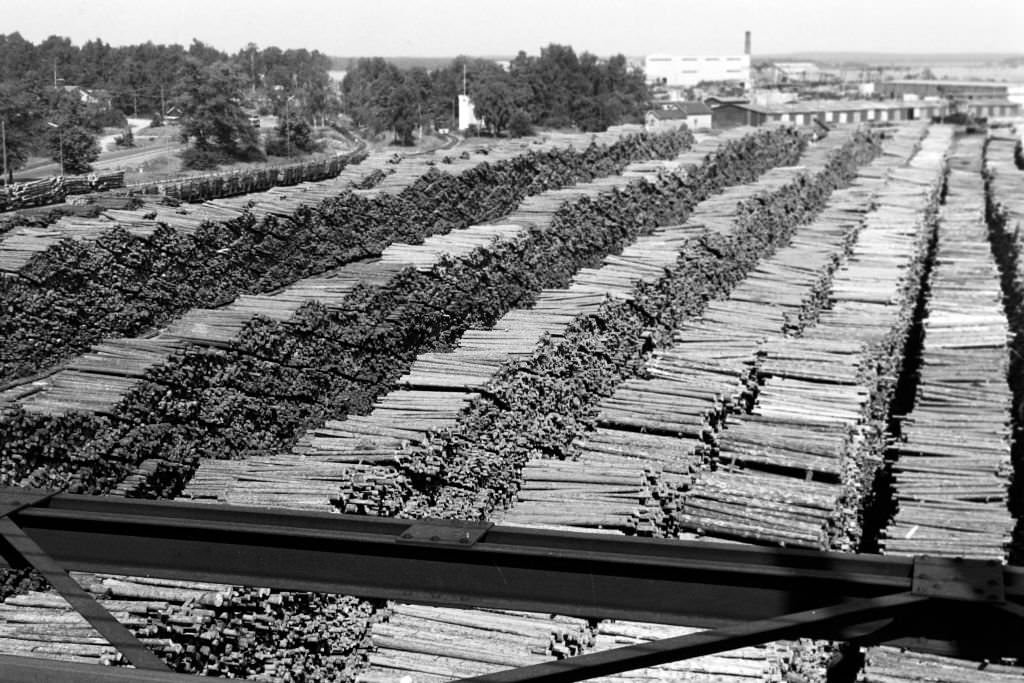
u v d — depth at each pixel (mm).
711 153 61906
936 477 22828
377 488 19469
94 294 28641
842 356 28766
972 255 45188
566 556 5371
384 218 40938
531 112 107562
